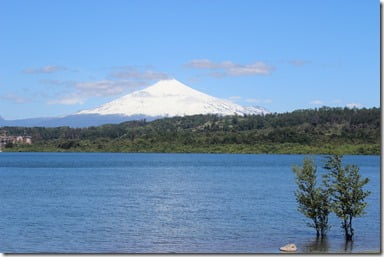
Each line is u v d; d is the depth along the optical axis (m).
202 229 47.00
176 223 50.84
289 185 97.81
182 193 83.31
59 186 99.19
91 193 84.25
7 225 50.09
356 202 37.81
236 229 46.69
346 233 38.69
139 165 183.50
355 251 35.50
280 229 46.16
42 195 81.06
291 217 53.81
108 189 92.00
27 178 123.88
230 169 155.88
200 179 117.12
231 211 59.53
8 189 92.38
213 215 56.38
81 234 45.00
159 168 164.75
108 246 39.59
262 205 65.12
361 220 49.06
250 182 106.44
